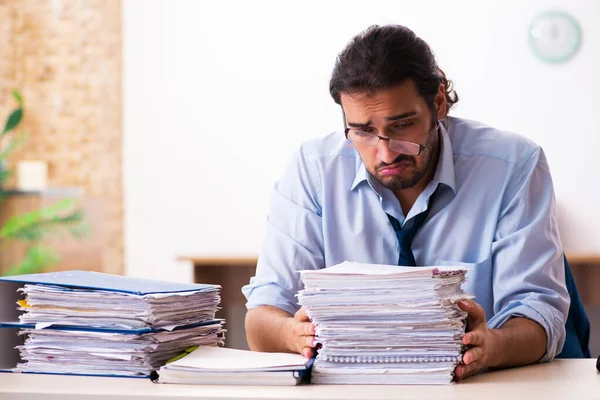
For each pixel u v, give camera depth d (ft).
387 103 5.49
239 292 15.29
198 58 18.83
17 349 5.84
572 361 5.86
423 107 5.65
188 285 5.88
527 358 5.56
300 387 4.79
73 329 5.34
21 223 19.10
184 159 18.88
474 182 6.52
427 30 17.87
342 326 4.88
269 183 18.62
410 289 4.79
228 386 4.86
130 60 19.07
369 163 5.83
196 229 18.83
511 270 6.26
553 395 4.43
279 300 6.54
